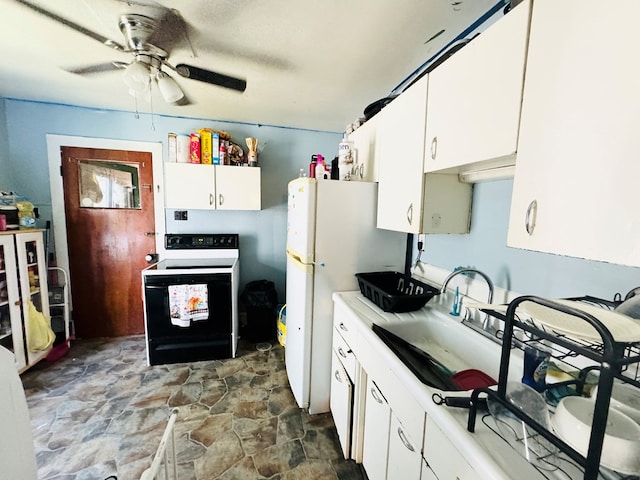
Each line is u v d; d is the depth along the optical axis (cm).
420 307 144
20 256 204
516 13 71
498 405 67
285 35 141
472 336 117
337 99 220
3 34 145
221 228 293
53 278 257
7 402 66
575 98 58
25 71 186
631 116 49
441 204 127
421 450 82
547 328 68
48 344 220
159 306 225
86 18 131
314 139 306
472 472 61
